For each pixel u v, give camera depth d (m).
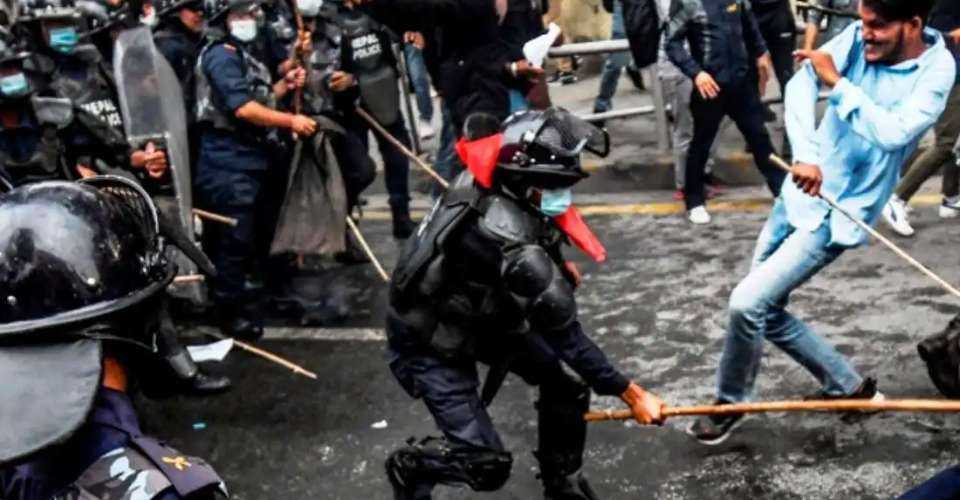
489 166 3.16
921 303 5.48
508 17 6.70
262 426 4.99
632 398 3.42
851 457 4.21
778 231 4.39
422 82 9.14
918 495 2.61
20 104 4.83
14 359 1.72
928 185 7.31
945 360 3.42
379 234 7.48
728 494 4.07
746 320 4.14
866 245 6.30
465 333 3.40
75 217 1.81
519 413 4.82
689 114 7.25
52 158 4.90
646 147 8.34
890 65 3.85
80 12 5.29
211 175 5.61
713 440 4.37
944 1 6.35
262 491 4.46
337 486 4.44
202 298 5.92
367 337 5.86
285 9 6.06
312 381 5.39
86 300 1.76
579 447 3.76
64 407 1.68
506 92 6.66
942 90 3.79
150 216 1.98
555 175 3.10
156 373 1.99
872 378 4.41
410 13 6.38
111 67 5.39
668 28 6.64
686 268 6.29
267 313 6.23
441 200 3.40
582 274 6.38
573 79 10.47
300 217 5.79
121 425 1.78
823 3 7.52
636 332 5.52
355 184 6.18
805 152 3.97
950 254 6.06
